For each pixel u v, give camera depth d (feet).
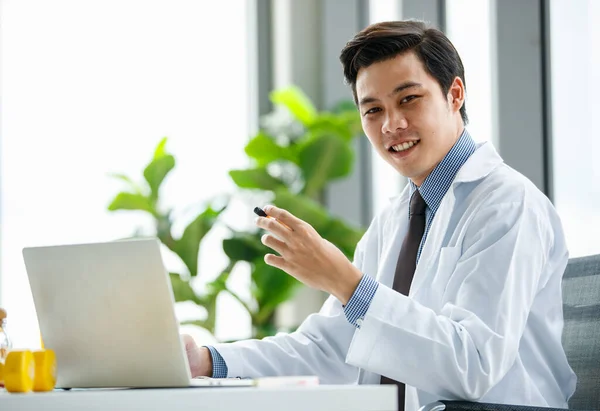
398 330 6.13
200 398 4.67
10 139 17.75
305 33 19.01
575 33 11.61
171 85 18.29
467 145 7.71
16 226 17.67
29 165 17.75
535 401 6.92
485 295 6.53
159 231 16.71
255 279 16.70
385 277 7.91
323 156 17.07
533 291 6.84
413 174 7.58
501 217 6.94
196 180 18.16
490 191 7.28
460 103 7.68
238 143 18.49
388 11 16.74
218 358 7.39
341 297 6.17
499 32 12.54
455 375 6.10
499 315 6.45
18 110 17.81
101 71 18.06
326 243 6.09
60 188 17.75
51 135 17.81
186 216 17.35
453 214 7.39
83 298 5.68
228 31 18.83
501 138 12.43
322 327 8.01
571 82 11.68
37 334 17.53
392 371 6.19
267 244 6.05
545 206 7.37
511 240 6.77
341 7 18.43
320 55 18.84
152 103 18.17
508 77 12.44
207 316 16.76
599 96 11.12
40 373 5.42
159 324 5.41
